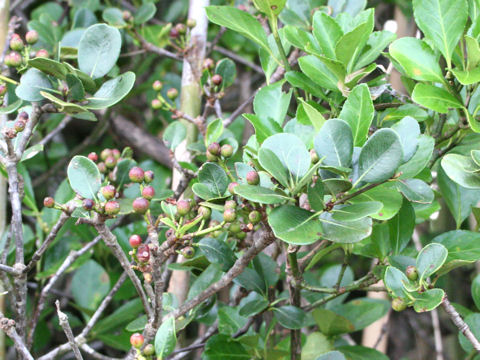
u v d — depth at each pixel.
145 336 0.49
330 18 0.55
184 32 0.72
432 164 0.59
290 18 0.68
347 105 0.49
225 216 0.47
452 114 0.63
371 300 0.78
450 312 0.49
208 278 0.60
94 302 0.76
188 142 0.71
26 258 0.71
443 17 0.50
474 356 0.65
